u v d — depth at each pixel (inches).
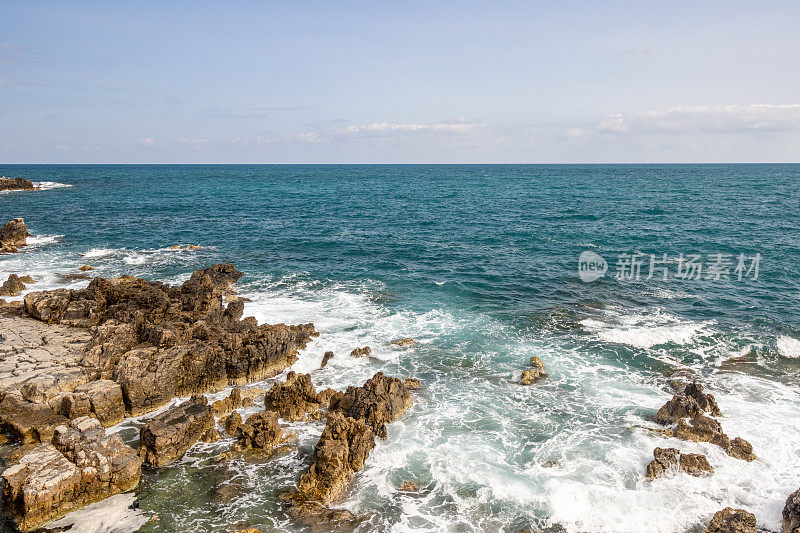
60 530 722.2
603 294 1711.4
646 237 2640.3
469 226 3115.2
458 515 757.9
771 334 1348.4
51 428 885.2
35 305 1309.1
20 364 1045.2
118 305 1327.5
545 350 1290.6
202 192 5600.4
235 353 1136.2
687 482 805.2
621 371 1182.3
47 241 2529.5
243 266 2087.8
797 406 1012.5
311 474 812.6
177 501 786.2
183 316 1300.4
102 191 5383.9
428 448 909.2
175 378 1065.5
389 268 2066.9
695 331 1376.7
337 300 1659.7
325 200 4825.3
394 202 4635.8
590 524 734.5
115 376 1015.6
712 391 1076.5
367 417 948.6
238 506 776.9
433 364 1221.1
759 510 748.0
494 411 1024.2
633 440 918.4
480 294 1727.4
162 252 2336.4
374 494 801.6
